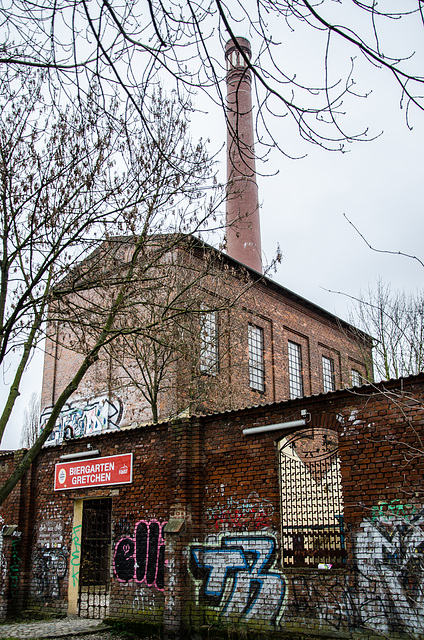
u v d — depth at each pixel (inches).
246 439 422.9
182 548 423.8
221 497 425.7
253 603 386.3
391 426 347.3
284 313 1015.0
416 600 315.3
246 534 404.2
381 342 796.0
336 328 1173.7
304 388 1025.5
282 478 412.2
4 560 567.2
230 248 1165.1
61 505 551.5
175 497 440.8
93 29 182.7
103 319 496.7
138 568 460.4
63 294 394.3
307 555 374.9
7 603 548.7
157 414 704.4
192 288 641.6
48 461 577.6
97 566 561.9
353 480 355.3
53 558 543.2
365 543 341.7
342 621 342.0
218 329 712.4
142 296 531.5
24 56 239.9
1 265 377.1
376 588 331.9
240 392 756.6
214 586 409.7
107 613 504.1
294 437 408.5
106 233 404.2
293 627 362.0
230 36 178.1
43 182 384.5
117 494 497.0
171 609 412.8
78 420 858.1
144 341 641.0
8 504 590.9
